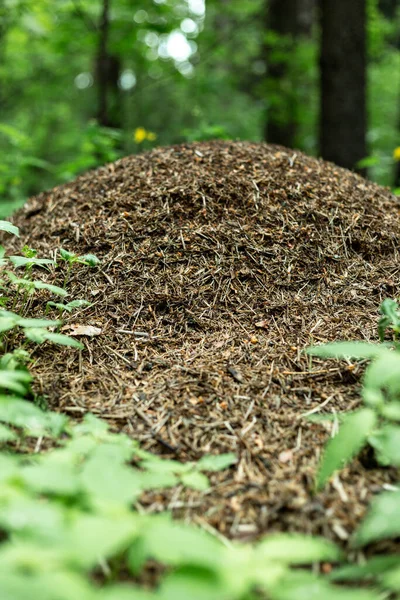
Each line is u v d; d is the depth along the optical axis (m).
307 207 3.27
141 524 1.11
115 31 7.38
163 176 3.47
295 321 2.69
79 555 0.98
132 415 2.08
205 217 3.18
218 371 2.32
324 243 3.12
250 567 1.08
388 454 1.39
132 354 2.47
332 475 1.76
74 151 10.27
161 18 7.20
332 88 6.12
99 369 2.37
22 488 1.26
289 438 1.96
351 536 1.54
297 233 3.14
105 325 2.63
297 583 1.12
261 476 1.79
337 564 1.47
